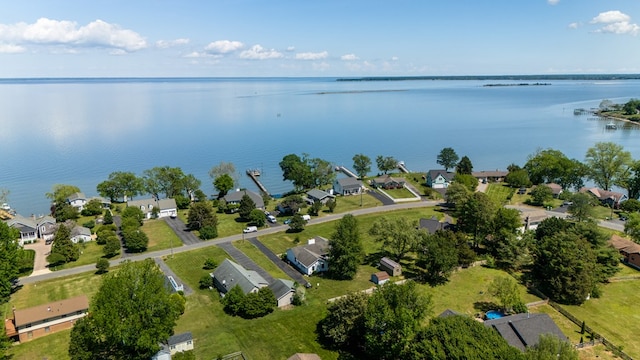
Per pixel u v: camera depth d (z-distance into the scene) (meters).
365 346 53.91
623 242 87.81
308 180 141.00
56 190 125.81
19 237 96.25
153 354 52.22
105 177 168.38
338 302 57.69
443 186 138.88
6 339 53.97
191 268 82.12
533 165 146.50
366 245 93.00
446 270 73.19
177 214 118.81
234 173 159.62
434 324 47.28
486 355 41.66
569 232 76.56
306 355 51.25
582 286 66.94
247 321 62.84
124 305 49.41
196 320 63.09
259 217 104.56
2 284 68.88
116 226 105.81
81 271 81.38
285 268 82.06
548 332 52.94
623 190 152.38
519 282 75.38
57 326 61.38
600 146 138.25
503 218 85.19
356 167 153.25
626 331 60.59
